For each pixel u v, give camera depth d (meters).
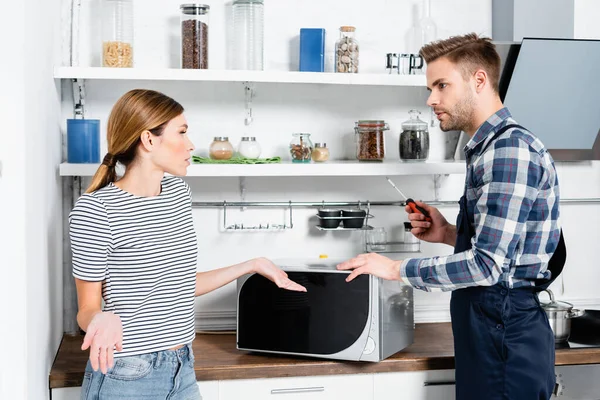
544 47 2.46
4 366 1.71
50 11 2.24
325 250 2.76
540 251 1.95
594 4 2.83
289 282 2.17
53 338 2.26
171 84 2.64
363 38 2.73
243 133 2.69
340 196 2.76
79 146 2.39
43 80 2.05
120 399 1.73
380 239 2.70
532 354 1.95
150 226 1.78
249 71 2.40
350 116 2.74
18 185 1.70
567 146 2.70
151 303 1.77
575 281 2.91
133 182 1.81
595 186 2.91
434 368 2.29
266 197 2.71
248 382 2.22
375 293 2.20
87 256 1.69
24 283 1.72
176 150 1.82
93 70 2.32
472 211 1.99
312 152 2.57
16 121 1.70
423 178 2.80
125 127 1.78
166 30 2.62
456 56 1.99
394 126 2.77
